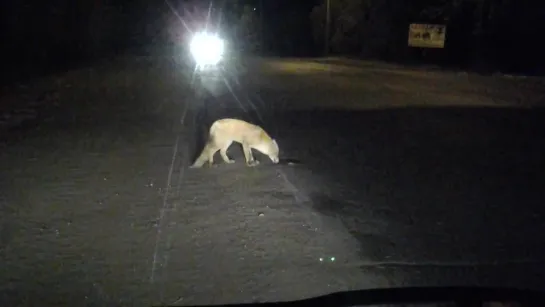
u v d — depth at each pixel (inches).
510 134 612.4
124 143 534.3
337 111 743.1
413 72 1346.0
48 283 263.3
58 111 704.4
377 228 335.9
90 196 381.4
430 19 1608.0
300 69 1375.5
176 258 290.4
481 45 1502.2
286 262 287.9
